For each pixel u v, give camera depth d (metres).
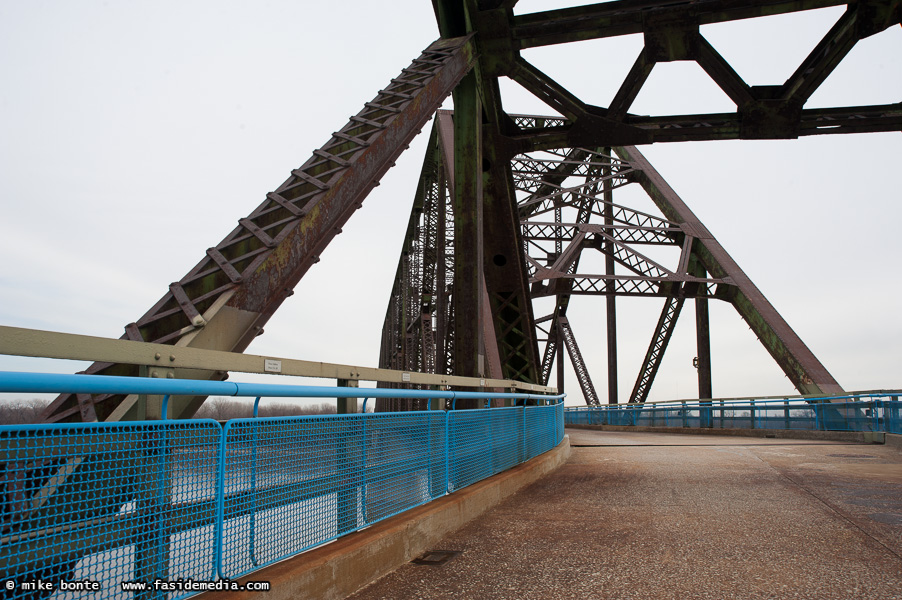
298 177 6.40
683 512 6.31
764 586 3.88
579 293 35.38
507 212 12.55
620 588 3.91
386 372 4.91
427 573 4.27
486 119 11.88
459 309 9.99
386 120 7.41
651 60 11.03
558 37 10.77
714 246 35.09
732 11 10.12
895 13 9.77
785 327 28.97
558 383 50.78
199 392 2.73
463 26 11.03
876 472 9.30
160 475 2.52
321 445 3.82
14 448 1.95
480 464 7.03
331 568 3.57
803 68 11.12
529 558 4.64
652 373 37.00
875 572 4.12
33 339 2.29
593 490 7.87
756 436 20.91
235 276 4.89
